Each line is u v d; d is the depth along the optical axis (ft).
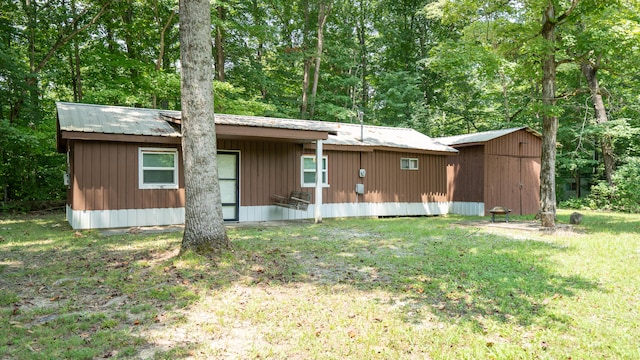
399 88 84.94
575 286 17.28
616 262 21.76
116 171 33.81
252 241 26.91
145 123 36.60
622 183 58.90
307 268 20.02
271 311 14.03
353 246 26.03
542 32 37.76
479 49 37.06
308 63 83.87
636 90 58.44
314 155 44.45
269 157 41.68
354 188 46.88
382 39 91.86
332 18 89.25
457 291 16.53
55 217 45.21
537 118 76.54
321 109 84.38
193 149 20.39
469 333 12.37
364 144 46.01
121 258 21.47
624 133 58.29
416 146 50.16
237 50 75.05
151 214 35.24
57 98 73.72
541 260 22.24
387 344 11.57
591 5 34.12
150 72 55.93
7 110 56.18
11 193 55.93
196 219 20.44
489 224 39.22
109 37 66.69
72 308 14.17
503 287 17.03
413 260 21.86
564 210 62.54
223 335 12.14
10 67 48.06
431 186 53.16
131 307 14.32
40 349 11.01
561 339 12.01
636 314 14.03
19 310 13.79
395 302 15.20
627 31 33.19
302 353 10.97
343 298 15.52
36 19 57.16
